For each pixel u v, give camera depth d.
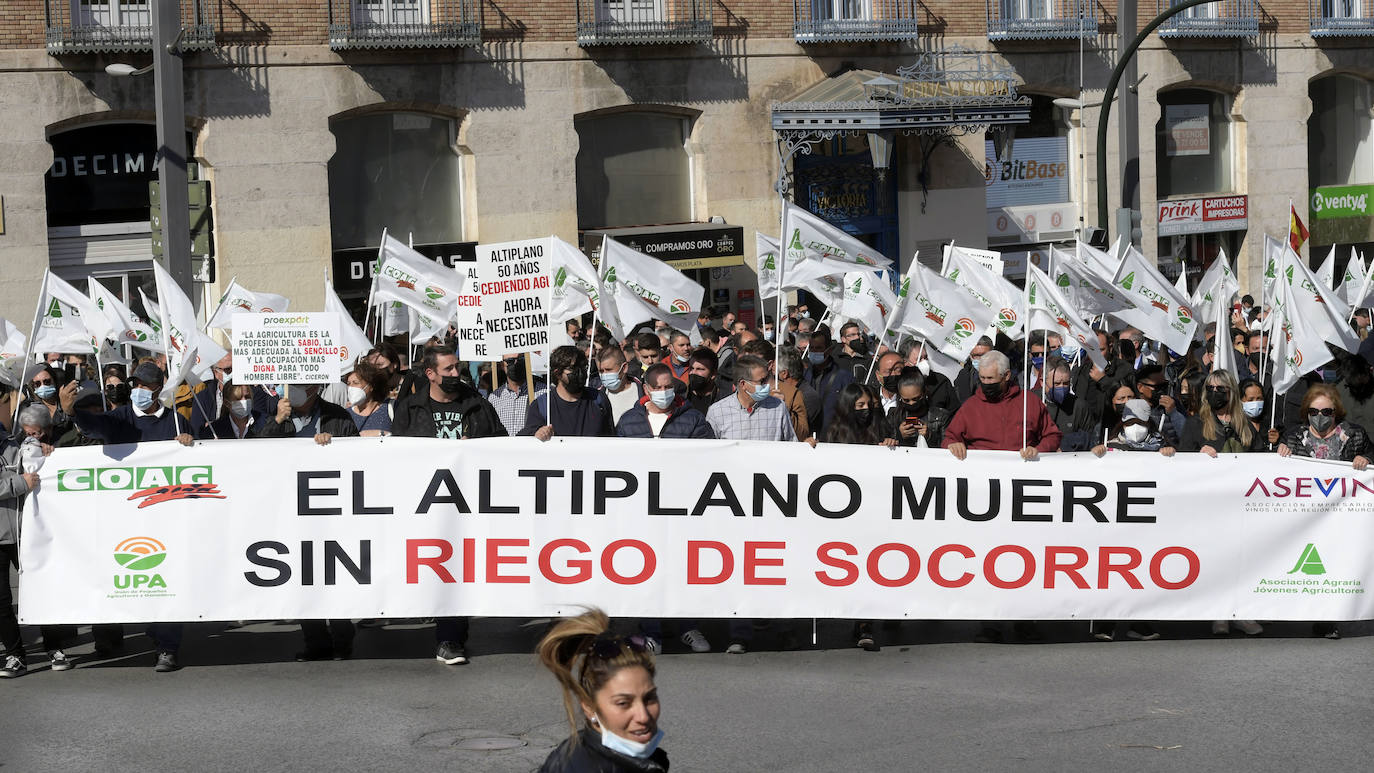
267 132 24.06
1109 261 18.16
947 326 13.09
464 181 25.86
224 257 23.94
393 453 9.78
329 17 24.34
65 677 9.77
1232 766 7.75
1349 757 7.87
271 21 23.98
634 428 10.27
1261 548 10.30
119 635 10.43
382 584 9.80
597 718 4.40
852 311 16.27
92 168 23.55
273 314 10.30
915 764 7.81
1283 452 10.30
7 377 14.13
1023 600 10.19
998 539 10.14
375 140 25.31
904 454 10.05
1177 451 11.23
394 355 13.88
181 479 9.69
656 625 10.27
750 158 27.62
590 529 9.91
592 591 9.91
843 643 10.61
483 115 25.58
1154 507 10.23
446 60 25.20
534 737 8.34
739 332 16.78
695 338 17.00
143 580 9.67
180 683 9.56
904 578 10.10
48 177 23.23
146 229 23.97
